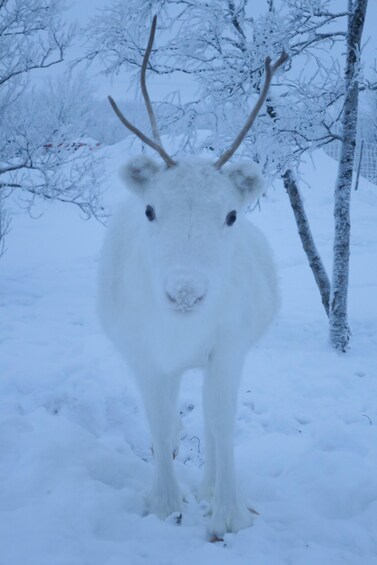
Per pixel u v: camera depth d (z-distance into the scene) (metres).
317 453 3.53
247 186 2.55
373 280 9.96
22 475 3.02
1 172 9.34
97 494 2.87
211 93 6.56
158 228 2.40
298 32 6.25
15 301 7.94
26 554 2.37
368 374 5.50
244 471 3.41
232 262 2.78
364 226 15.97
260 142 6.26
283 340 6.55
